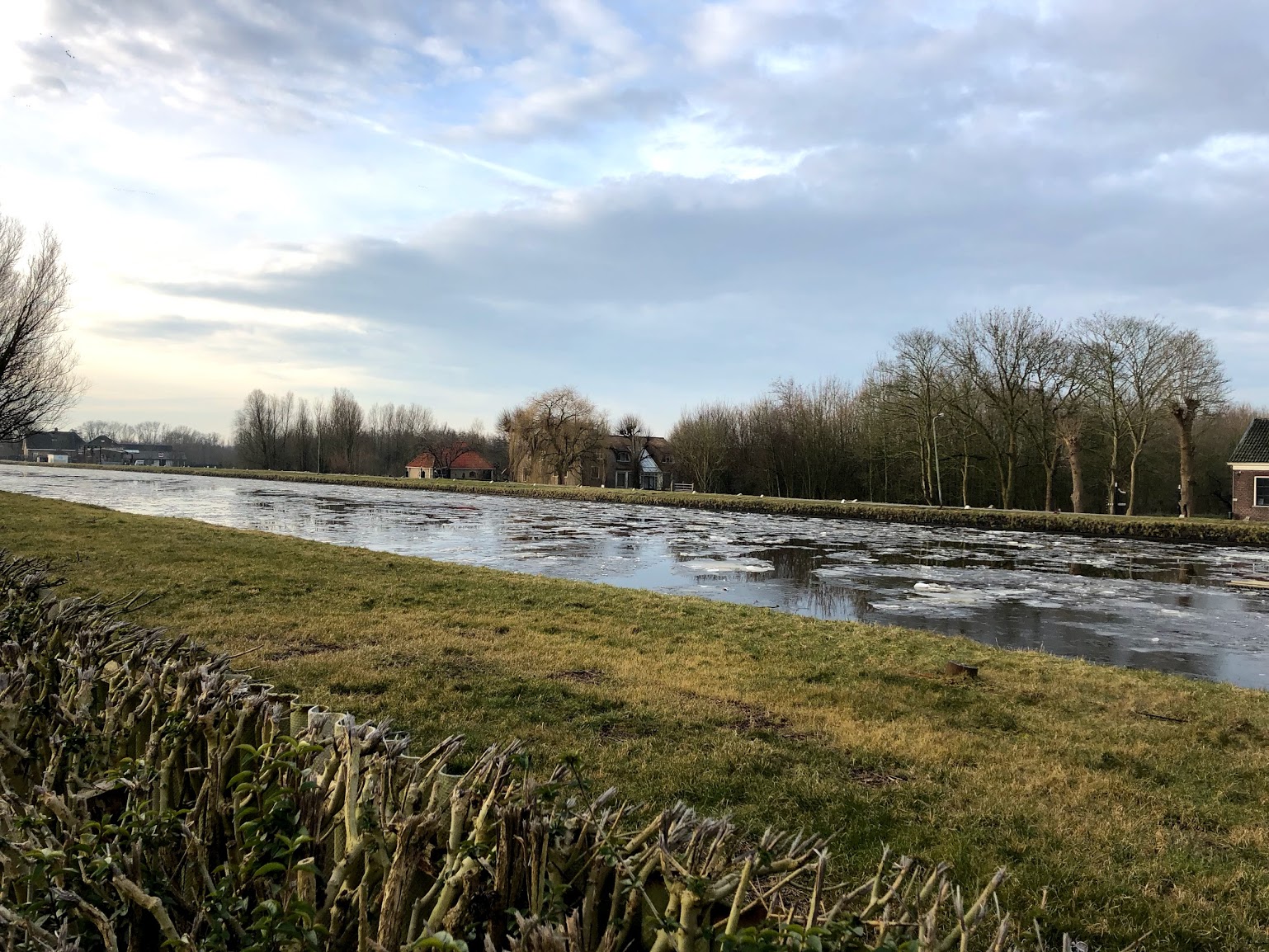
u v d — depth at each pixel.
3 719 2.60
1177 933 3.49
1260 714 7.07
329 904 1.90
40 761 2.72
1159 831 4.48
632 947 1.83
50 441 141.38
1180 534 31.30
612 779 4.82
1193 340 37.97
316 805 2.08
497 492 58.19
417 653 7.67
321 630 8.42
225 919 1.83
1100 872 3.95
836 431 56.78
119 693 2.79
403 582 11.98
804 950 1.57
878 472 54.75
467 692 6.48
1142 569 22.08
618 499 51.97
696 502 47.66
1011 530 34.91
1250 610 15.37
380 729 2.43
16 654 3.23
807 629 10.34
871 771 5.26
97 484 51.88
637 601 11.62
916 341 46.59
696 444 61.22
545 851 1.84
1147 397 39.25
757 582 17.80
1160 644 12.27
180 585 10.46
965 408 45.97
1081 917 3.55
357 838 1.96
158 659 3.25
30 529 15.32
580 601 11.33
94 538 14.62
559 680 7.01
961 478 50.84
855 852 4.04
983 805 4.71
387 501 46.53
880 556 23.70
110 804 2.50
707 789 4.70
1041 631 13.11
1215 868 4.08
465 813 1.90
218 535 16.72
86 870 2.04
